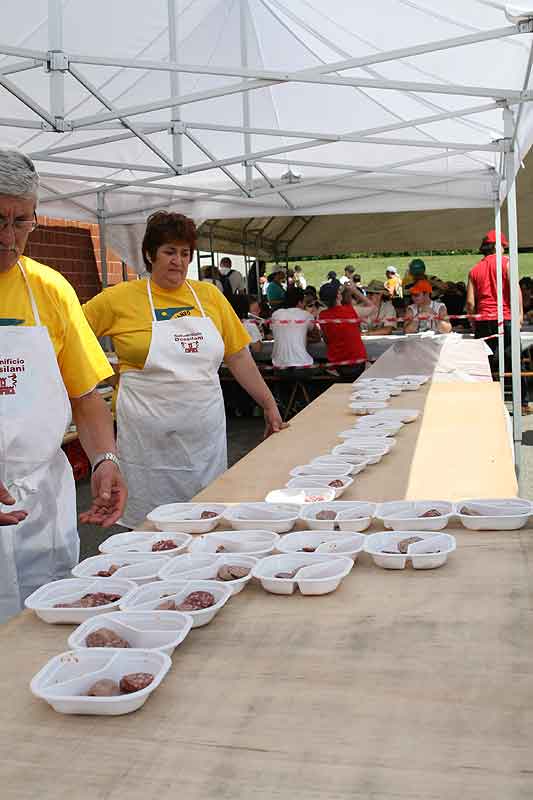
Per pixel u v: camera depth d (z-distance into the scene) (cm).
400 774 100
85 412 246
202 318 341
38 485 229
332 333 934
